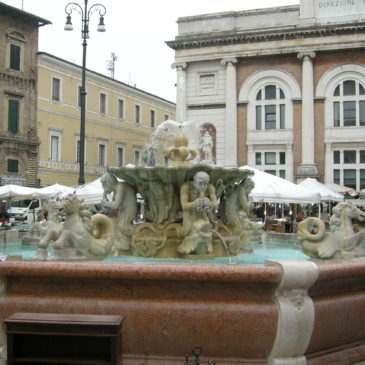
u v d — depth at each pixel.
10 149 41.94
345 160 40.53
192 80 43.19
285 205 33.75
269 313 5.32
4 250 12.66
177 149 10.93
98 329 4.48
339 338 5.96
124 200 10.24
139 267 5.39
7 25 41.78
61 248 8.53
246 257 10.39
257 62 41.84
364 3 39.12
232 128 41.81
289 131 41.16
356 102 40.06
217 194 10.59
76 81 49.66
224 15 42.12
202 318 5.37
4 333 5.65
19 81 42.94
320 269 5.41
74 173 49.31
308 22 39.97
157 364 5.43
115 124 55.34
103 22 24.30
